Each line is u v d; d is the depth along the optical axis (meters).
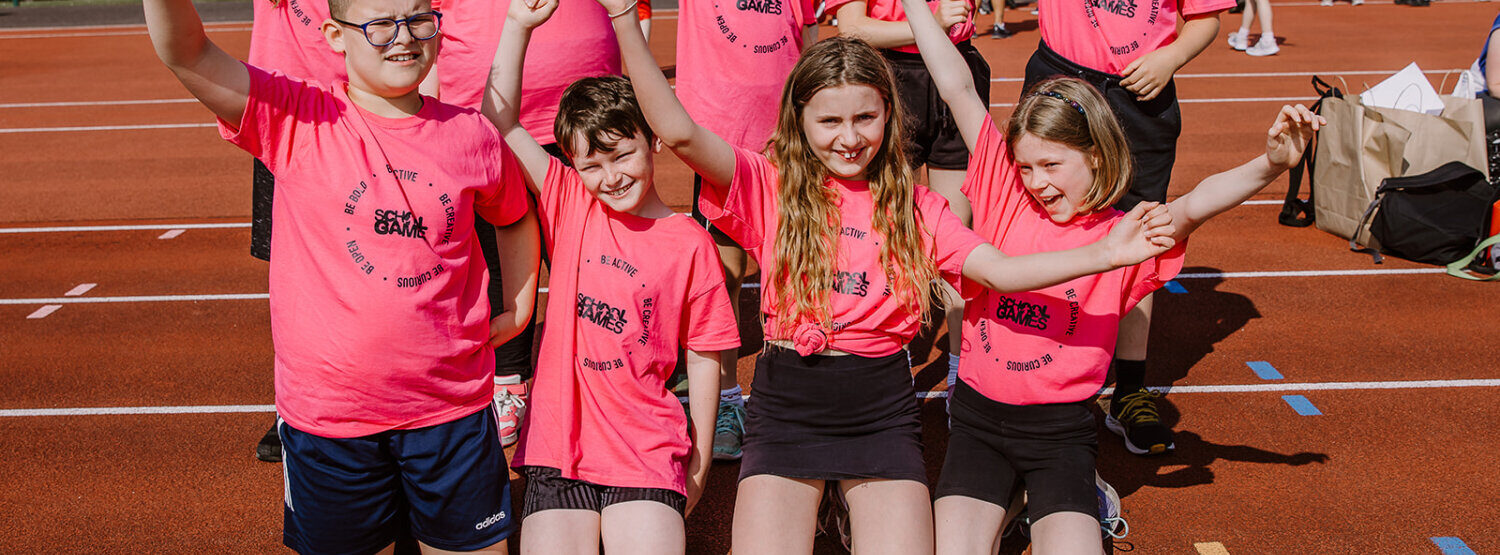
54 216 7.33
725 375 3.81
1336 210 6.24
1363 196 6.03
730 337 2.95
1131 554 3.22
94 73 13.99
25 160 9.16
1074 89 2.88
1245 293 5.46
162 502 3.57
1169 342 4.87
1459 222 5.65
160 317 5.33
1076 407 2.97
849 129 2.82
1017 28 15.30
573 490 2.85
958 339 4.03
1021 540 3.31
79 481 3.71
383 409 2.53
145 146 9.66
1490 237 5.54
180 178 8.39
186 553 3.28
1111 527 3.25
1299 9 17.08
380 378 2.50
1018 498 3.15
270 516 3.48
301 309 2.50
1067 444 2.96
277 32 3.39
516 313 2.91
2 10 20.92
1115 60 3.84
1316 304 5.30
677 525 2.77
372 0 2.35
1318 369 4.55
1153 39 3.82
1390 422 4.06
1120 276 2.93
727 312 2.94
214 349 4.91
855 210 2.96
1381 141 5.93
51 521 3.46
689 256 2.89
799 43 3.98
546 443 2.88
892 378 2.96
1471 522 3.38
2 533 3.39
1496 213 5.54
